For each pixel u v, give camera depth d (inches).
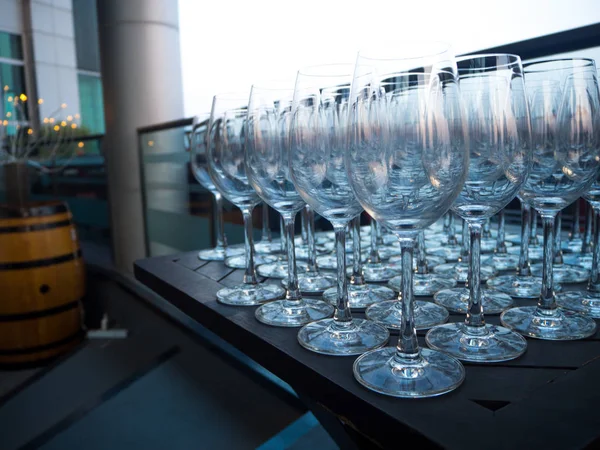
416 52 15.3
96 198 174.1
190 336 87.9
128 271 136.1
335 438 23.1
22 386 82.7
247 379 72.8
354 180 15.8
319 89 19.8
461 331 19.1
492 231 41.1
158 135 127.4
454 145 15.0
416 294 25.9
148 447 57.6
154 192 131.8
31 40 414.6
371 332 20.2
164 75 135.7
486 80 17.3
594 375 15.1
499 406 14.0
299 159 19.6
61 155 180.4
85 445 59.9
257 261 36.5
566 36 34.6
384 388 14.8
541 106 19.8
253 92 24.1
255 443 56.2
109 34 133.1
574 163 19.1
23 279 92.7
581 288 24.9
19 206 97.3
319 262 35.0
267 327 21.8
